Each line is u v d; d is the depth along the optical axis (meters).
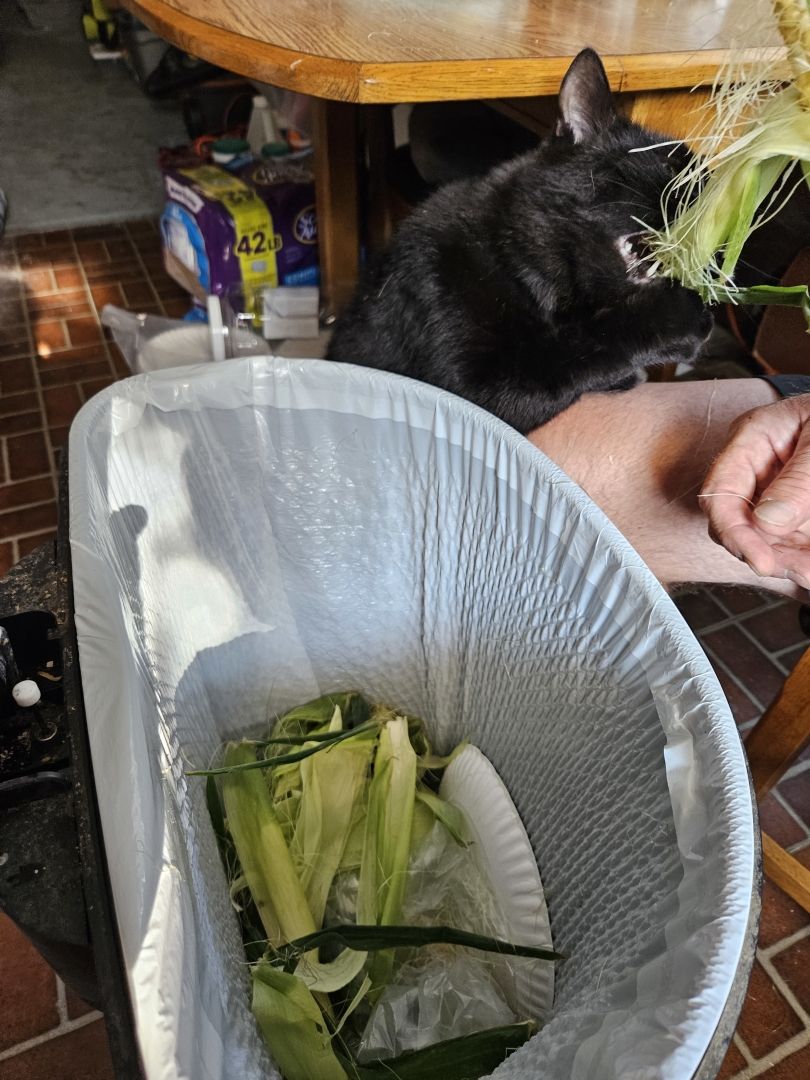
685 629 0.52
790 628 1.30
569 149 0.83
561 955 0.63
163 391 0.74
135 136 2.37
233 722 0.91
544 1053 0.47
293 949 0.66
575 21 0.98
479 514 0.75
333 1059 0.60
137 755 0.46
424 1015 0.67
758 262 1.06
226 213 1.66
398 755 0.80
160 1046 0.36
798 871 0.93
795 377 0.86
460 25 0.93
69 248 2.24
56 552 0.71
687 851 0.45
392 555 0.87
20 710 0.60
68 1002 0.84
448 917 0.76
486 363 0.83
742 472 0.63
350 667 0.97
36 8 2.17
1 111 2.28
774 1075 0.83
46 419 1.65
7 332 1.91
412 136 1.47
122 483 0.73
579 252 0.81
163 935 0.41
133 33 2.21
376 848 0.76
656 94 0.91
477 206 0.87
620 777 0.58
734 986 0.37
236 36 0.84
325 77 0.77
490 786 0.78
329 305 1.46
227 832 0.78
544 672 0.70
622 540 0.58
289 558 0.90
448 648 0.88
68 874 0.52
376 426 0.78
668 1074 0.34
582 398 0.87
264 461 0.83
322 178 1.35
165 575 0.78
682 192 0.75
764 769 0.92
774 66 0.49
